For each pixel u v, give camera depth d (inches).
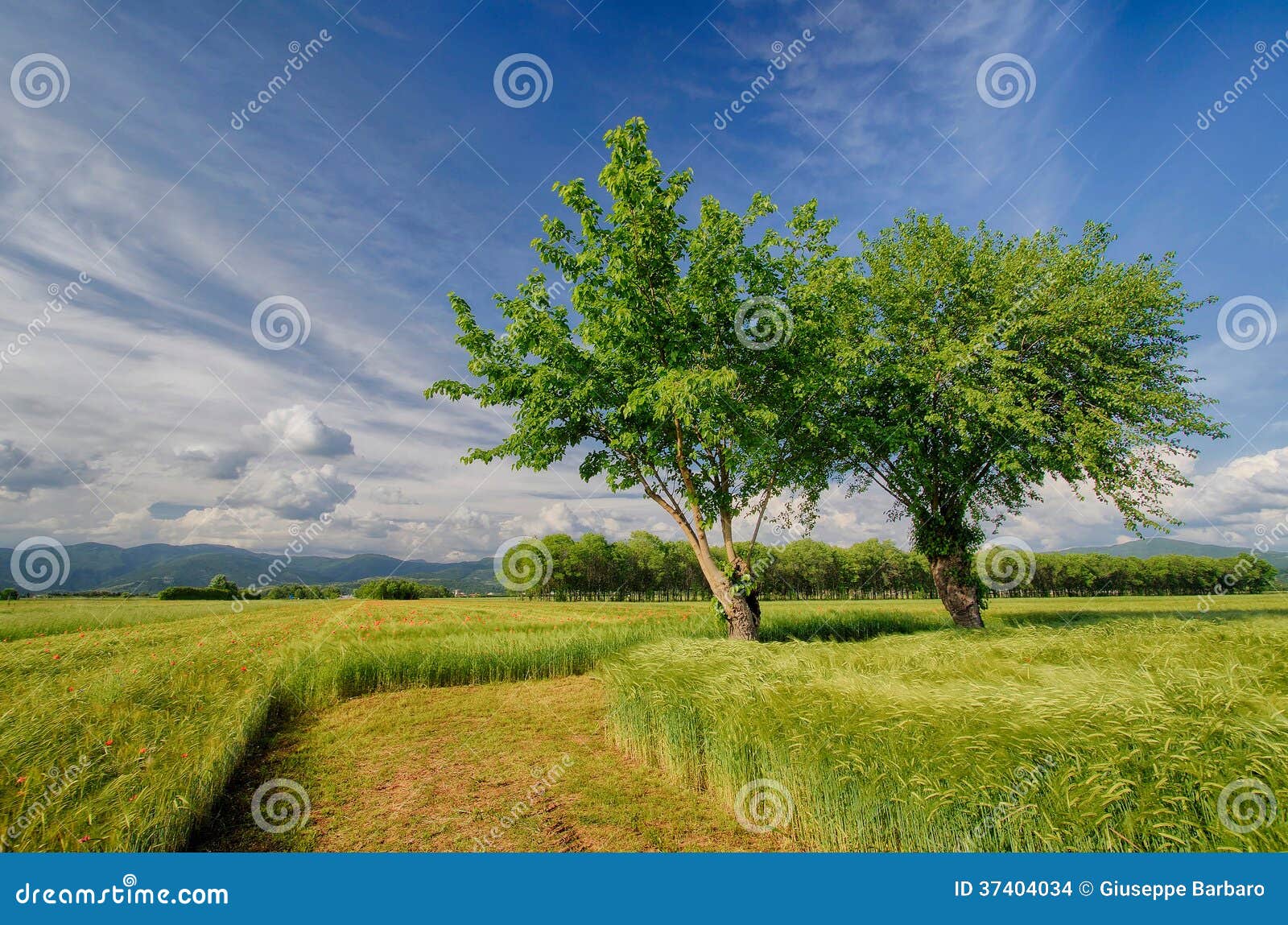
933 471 605.3
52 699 277.4
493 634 560.1
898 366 561.0
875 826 169.8
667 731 259.3
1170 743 140.3
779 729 202.8
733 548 493.0
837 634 693.3
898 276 629.9
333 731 339.9
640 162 407.8
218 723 269.9
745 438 456.1
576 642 534.0
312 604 1691.7
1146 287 547.5
